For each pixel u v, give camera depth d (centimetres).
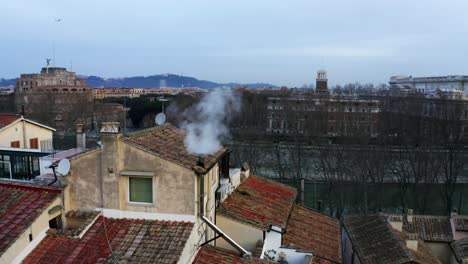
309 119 8194
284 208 2148
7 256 1208
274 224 1814
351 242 2627
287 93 9231
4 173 2595
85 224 1441
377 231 2627
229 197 1995
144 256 1307
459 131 7825
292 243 1952
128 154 1487
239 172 2323
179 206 1464
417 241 2438
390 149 6981
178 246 1348
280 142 7762
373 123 8719
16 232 1275
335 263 1866
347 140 7262
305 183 6284
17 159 2567
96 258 1309
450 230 2931
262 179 2595
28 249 1314
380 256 2284
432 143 7075
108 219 1502
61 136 7712
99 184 1512
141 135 1631
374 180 5697
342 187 5406
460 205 5219
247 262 1511
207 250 1537
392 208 5328
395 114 8881
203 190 1512
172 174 1458
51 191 1495
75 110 9275
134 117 7275
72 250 1352
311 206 5203
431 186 5962
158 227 1448
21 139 3195
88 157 1515
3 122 3100
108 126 1492
